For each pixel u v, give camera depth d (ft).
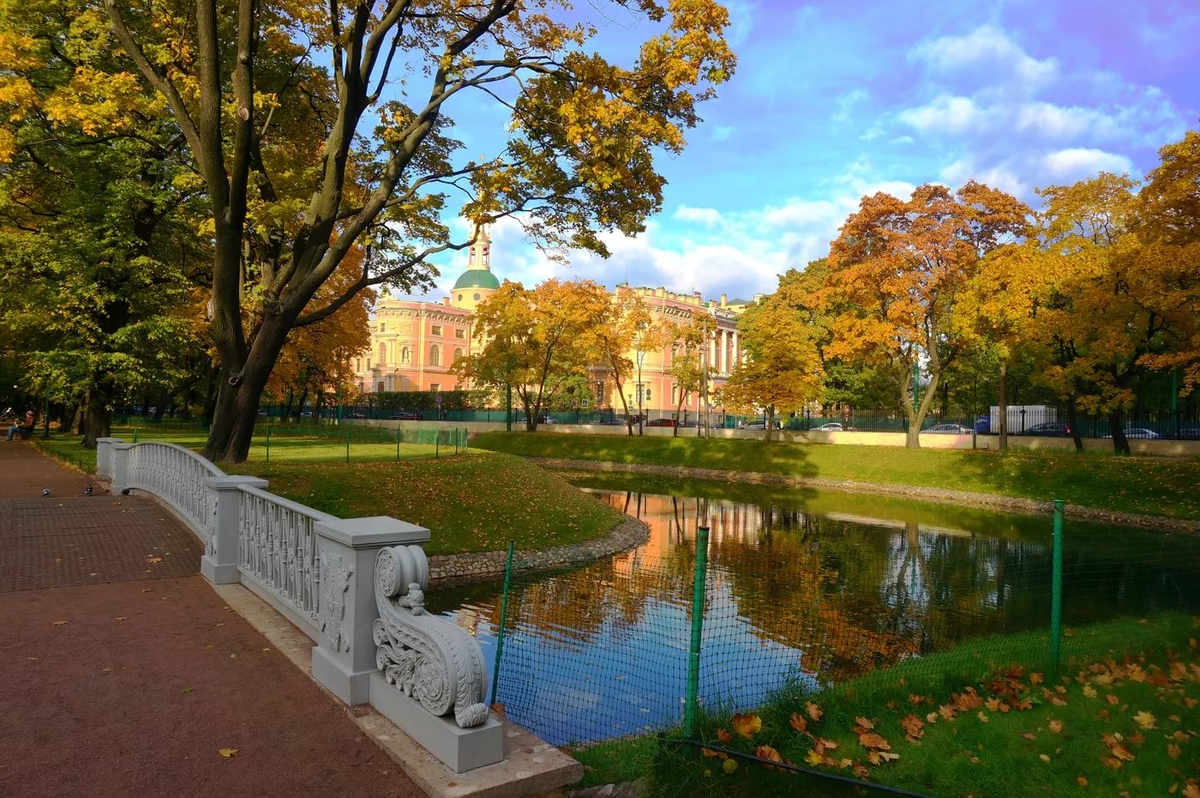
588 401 211.82
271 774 12.34
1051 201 94.17
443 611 37.76
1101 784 14.17
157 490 41.55
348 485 54.60
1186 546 49.83
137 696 15.43
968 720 17.67
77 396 73.77
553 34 45.01
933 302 104.68
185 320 73.51
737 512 81.46
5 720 14.10
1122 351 83.87
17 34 56.44
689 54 41.22
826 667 27.58
